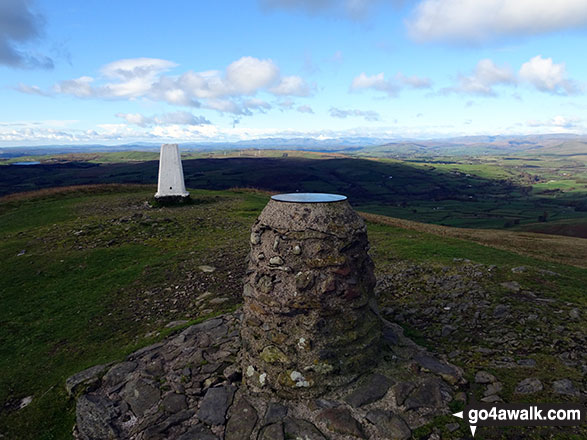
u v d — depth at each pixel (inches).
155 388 255.9
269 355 233.1
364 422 204.8
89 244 696.4
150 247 684.1
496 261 556.1
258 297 244.1
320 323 229.3
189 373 265.4
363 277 254.7
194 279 525.0
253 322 248.2
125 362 296.4
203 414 221.6
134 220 850.8
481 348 286.7
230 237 752.3
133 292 499.8
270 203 263.4
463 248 645.3
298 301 229.6
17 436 249.0
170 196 1064.2
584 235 2020.2
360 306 242.7
